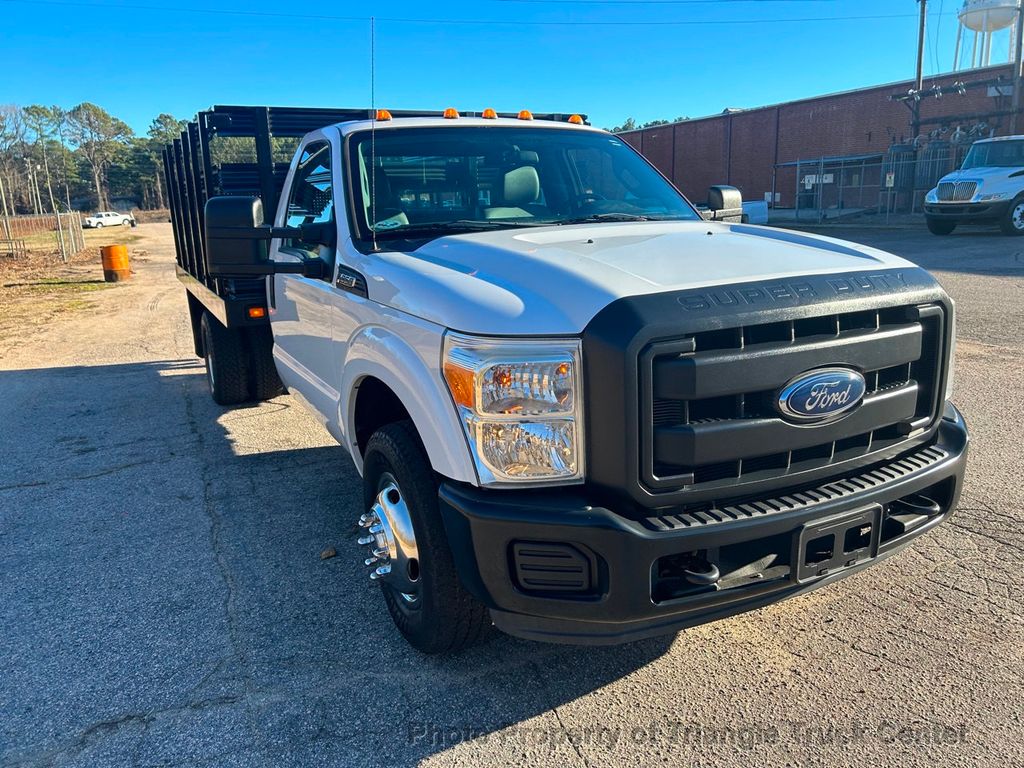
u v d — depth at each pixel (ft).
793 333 8.39
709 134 146.30
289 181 15.97
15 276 69.56
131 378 27.89
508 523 8.12
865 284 8.96
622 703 9.50
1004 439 17.72
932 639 10.52
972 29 115.55
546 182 13.73
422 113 19.51
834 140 123.03
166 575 13.02
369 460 10.82
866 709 9.21
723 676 9.95
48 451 19.66
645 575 7.91
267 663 10.50
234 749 8.89
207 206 11.16
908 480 9.17
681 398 7.82
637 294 8.02
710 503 8.41
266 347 22.35
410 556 10.11
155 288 58.75
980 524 13.67
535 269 9.02
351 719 9.34
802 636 10.73
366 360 10.62
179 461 18.67
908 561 12.57
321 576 12.87
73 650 10.89
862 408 8.89
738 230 12.19
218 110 18.90
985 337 28.14
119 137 411.95
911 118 111.65
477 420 8.26
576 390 8.04
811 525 8.38
